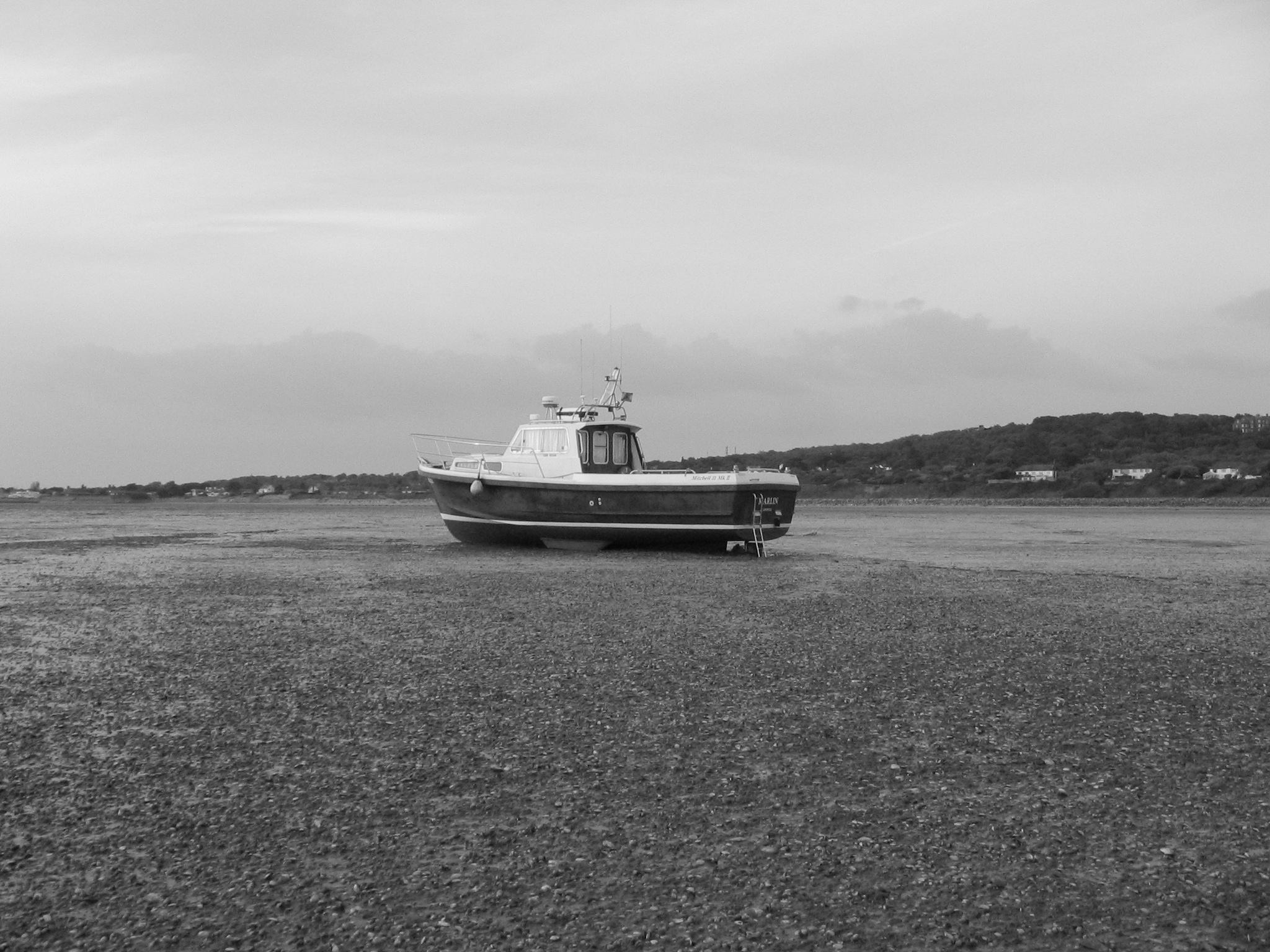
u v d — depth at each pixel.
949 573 23.25
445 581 20.98
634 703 9.73
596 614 15.80
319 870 5.85
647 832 6.41
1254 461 124.88
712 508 26.62
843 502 115.62
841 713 9.33
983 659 11.89
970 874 5.79
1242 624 14.80
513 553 28.83
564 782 7.35
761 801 6.95
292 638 13.57
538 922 5.23
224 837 6.32
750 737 8.53
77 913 5.33
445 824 6.55
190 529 49.31
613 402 29.59
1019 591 19.23
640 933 5.13
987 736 8.55
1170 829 6.42
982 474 130.50
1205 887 5.60
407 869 5.86
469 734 8.59
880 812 6.75
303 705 9.66
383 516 73.31
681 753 8.06
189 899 5.50
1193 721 9.02
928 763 7.79
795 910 5.37
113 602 17.81
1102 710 9.41
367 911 5.35
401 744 8.33
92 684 10.68
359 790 7.18
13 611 16.72
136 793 7.14
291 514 79.25
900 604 17.12
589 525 28.02
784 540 37.50
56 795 7.10
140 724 9.02
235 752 8.10
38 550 32.31
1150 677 10.83
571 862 5.95
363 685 10.51
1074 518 64.25
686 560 26.48
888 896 5.52
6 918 5.27
